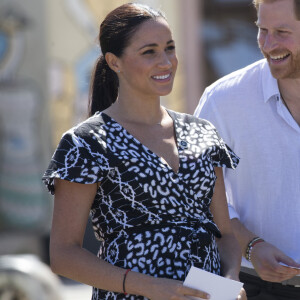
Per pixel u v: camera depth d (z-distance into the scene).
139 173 9.66
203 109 12.52
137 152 9.80
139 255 9.62
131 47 9.96
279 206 12.20
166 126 10.27
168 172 9.78
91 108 11.02
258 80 12.20
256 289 12.69
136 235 9.66
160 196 9.69
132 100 10.12
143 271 9.60
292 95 11.91
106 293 9.91
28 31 29.28
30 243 29.11
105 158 9.66
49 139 29.55
